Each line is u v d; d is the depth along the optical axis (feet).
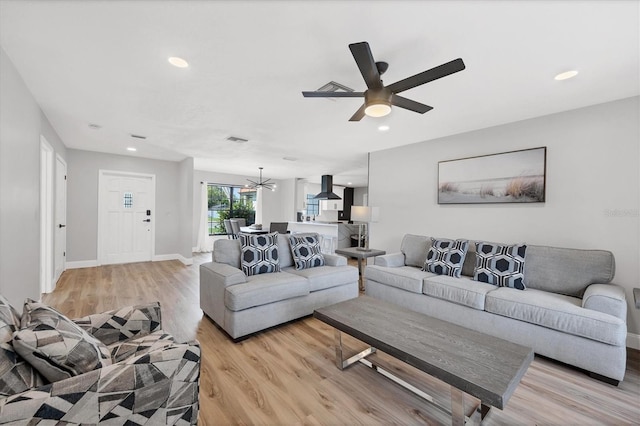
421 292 9.69
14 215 7.17
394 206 15.02
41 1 4.70
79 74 7.31
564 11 4.80
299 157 18.71
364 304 7.65
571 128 9.38
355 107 9.43
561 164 9.58
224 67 6.89
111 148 16.47
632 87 7.70
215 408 5.38
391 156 15.24
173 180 20.88
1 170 6.32
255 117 10.51
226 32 5.54
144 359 3.49
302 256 10.93
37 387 2.96
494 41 5.70
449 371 4.46
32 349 3.05
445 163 12.73
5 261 6.58
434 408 5.49
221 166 23.02
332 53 6.23
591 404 5.65
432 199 13.33
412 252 12.19
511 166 10.66
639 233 8.20
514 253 8.96
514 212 10.68
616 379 6.20
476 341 5.50
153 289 13.12
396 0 4.60
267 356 7.34
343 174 27.61
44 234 12.17
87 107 9.63
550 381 6.43
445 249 10.52
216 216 28.35
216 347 7.77
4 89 6.35
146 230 19.75
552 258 8.71
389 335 5.75
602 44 5.74
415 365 4.89
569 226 9.42
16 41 5.90
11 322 3.51
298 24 5.27
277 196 31.68
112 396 3.19
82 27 5.43
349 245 21.98
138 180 19.39
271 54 6.30
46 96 8.71
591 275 7.97
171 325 9.20
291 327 9.23
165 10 4.93
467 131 11.98
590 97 8.39
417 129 11.80
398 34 5.52
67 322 3.87
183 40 5.82
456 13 4.90
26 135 8.06
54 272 13.17
